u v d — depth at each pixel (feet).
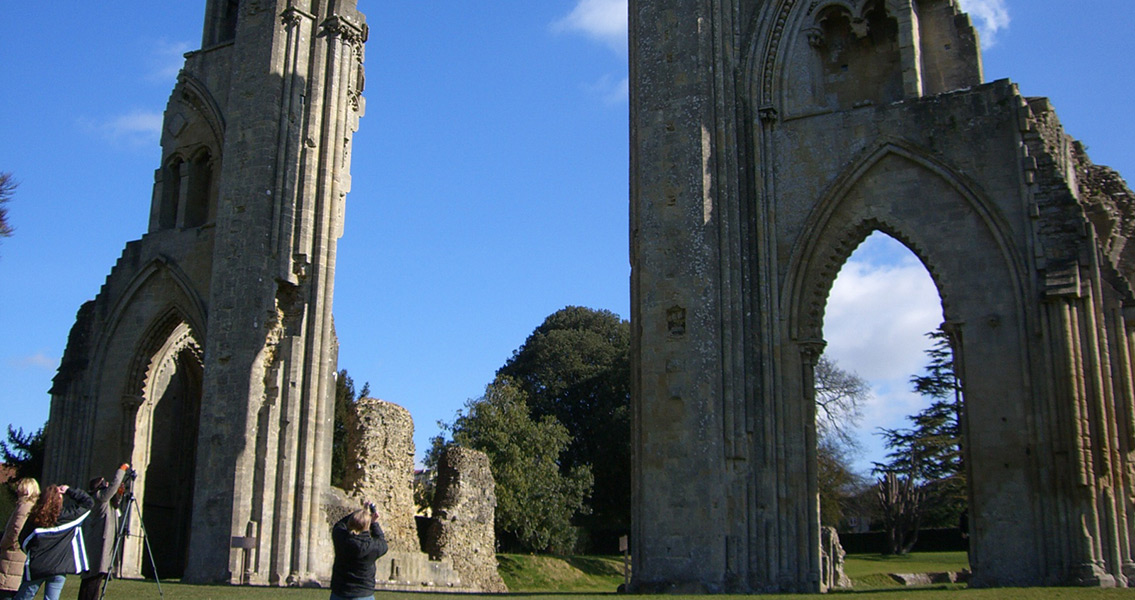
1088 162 105.09
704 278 91.66
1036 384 86.48
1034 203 89.61
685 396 89.61
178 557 138.31
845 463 218.59
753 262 96.63
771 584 88.53
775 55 100.99
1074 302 86.48
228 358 111.24
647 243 94.07
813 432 93.40
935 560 185.26
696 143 94.68
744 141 99.40
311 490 109.50
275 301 112.68
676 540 87.04
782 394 93.71
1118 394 92.02
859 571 159.43
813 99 100.37
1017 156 91.09
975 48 98.68
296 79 119.14
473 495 147.95
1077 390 84.43
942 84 98.89
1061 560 82.43
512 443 215.92
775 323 95.35
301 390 111.45
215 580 103.55
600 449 259.80
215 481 107.65
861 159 96.17
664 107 96.53
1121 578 81.56
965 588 84.23
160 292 129.29
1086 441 83.66
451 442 223.30
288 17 119.85
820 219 96.37
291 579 105.81
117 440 127.24
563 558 204.13
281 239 113.91
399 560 126.00
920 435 214.28
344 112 121.60
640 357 92.48
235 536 104.42
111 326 131.23
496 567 150.61
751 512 89.71
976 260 91.04
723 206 95.09
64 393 130.41
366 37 126.82
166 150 134.82
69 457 128.16
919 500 214.69
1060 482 83.61
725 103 98.27
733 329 92.73
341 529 41.16
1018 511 84.99
